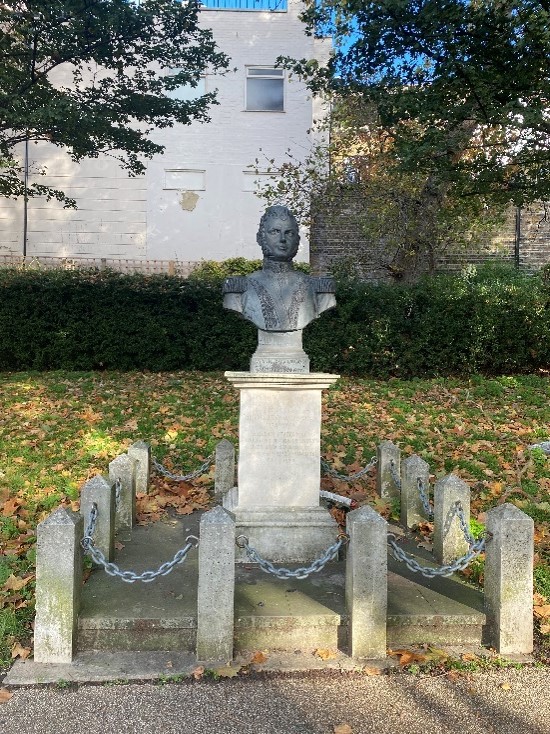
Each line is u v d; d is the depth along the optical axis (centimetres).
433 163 863
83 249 1884
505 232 1848
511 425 896
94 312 1291
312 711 323
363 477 689
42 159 1859
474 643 395
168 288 1302
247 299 485
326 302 492
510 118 728
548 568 475
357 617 373
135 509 570
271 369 481
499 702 333
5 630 389
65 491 620
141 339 1288
